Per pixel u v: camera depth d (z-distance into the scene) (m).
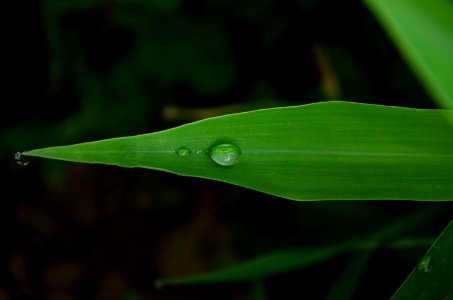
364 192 0.19
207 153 0.19
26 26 0.36
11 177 0.42
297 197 0.19
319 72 0.34
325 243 0.30
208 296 0.41
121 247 0.43
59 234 0.43
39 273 0.42
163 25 0.34
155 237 0.43
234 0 0.33
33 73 0.37
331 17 0.31
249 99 0.35
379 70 0.30
